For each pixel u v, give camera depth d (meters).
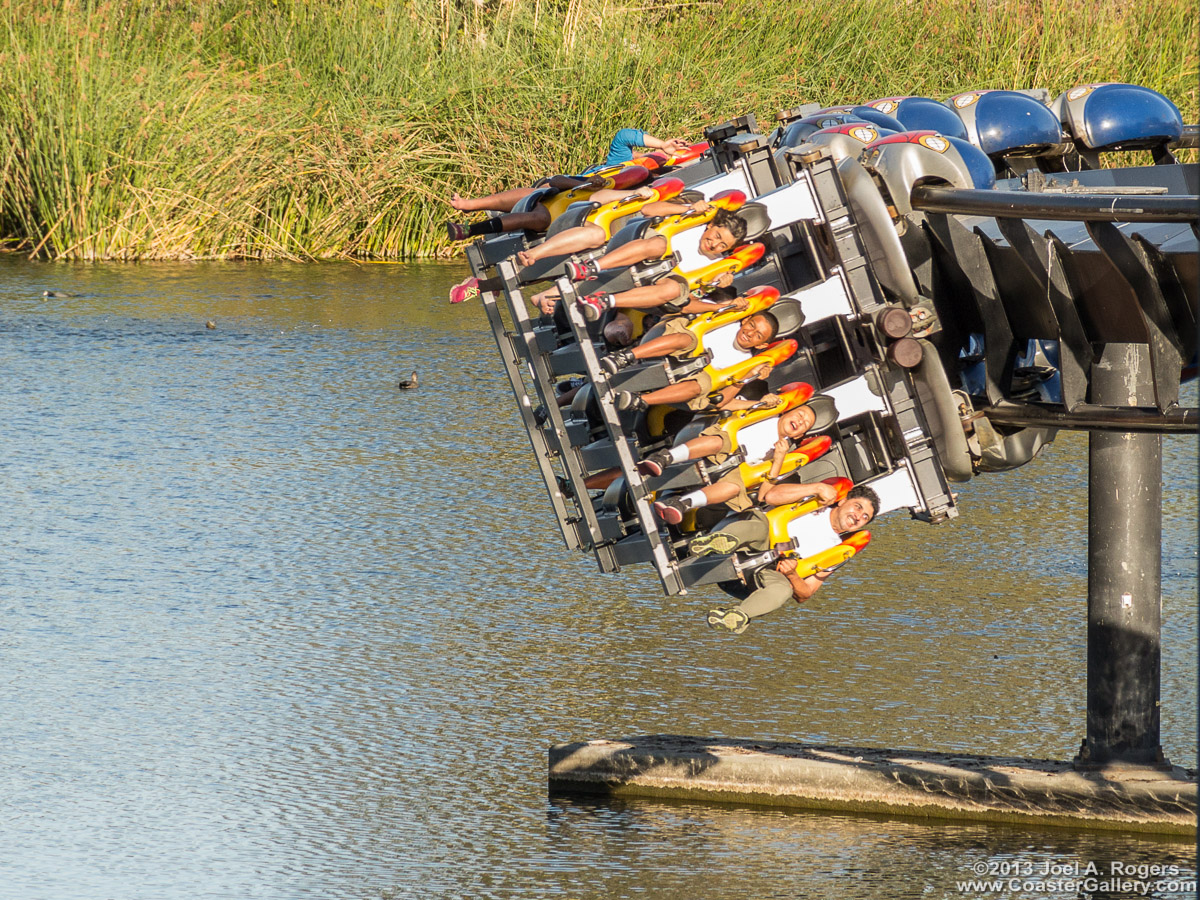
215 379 74.75
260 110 109.19
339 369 77.94
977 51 110.19
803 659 41.38
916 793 31.92
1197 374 30.05
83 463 59.97
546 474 33.12
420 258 112.75
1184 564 50.22
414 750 35.47
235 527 52.81
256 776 34.09
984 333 29.77
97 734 36.16
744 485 28.53
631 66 108.50
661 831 31.47
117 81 108.38
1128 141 36.53
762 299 28.36
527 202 32.50
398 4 114.38
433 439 65.69
